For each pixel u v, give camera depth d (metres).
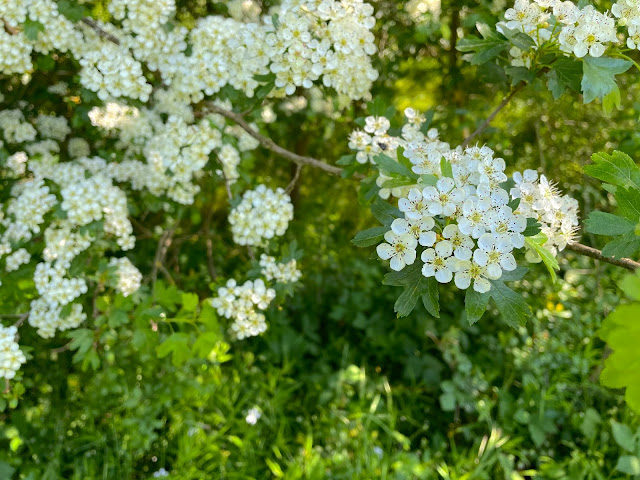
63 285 2.27
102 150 2.94
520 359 3.31
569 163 4.16
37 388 3.14
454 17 3.53
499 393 3.22
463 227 1.36
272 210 2.53
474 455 3.03
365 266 3.99
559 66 1.85
